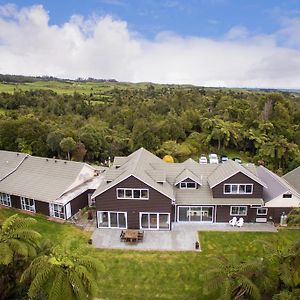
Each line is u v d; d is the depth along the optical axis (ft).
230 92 423.64
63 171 121.29
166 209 98.89
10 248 56.59
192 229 100.78
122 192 98.53
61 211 107.86
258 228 101.40
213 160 192.24
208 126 229.86
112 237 95.71
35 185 116.57
